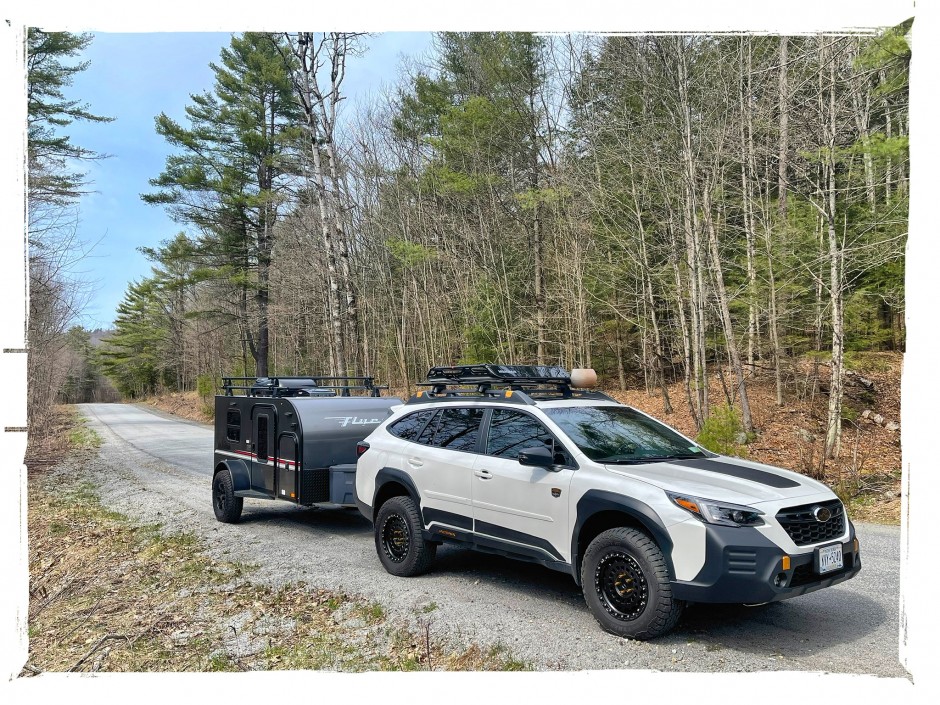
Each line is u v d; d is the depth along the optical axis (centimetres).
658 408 2075
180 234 3753
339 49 1988
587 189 2150
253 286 3803
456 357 2881
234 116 3553
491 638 501
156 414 5144
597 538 501
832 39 1328
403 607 590
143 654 553
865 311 1794
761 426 1664
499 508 584
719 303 1750
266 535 927
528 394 650
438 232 2877
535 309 2469
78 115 2231
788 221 1769
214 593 696
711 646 468
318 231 3025
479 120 2523
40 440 2108
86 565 875
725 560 441
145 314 7700
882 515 956
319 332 3909
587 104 2153
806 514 464
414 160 3009
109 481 1561
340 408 914
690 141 1683
